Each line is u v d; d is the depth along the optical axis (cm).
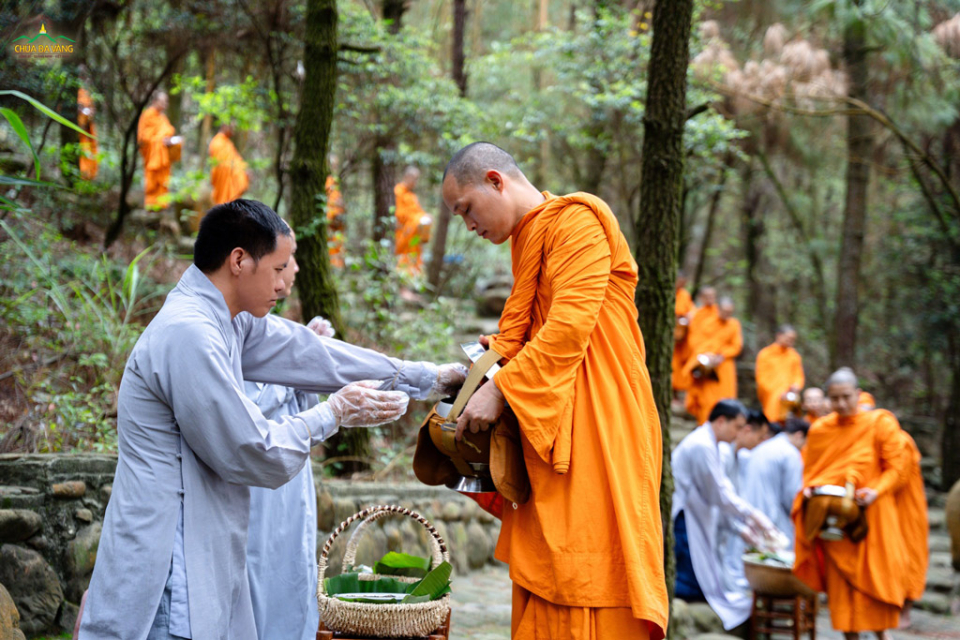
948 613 701
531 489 250
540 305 253
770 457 646
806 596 548
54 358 507
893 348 1332
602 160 1166
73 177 810
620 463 243
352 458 571
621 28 1030
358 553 480
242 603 238
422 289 892
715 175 1232
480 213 262
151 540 217
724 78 942
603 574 239
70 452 407
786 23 1089
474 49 1597
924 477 1080
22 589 332
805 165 1247
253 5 792
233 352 242
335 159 980
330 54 530
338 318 534
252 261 234
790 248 1645
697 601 574
